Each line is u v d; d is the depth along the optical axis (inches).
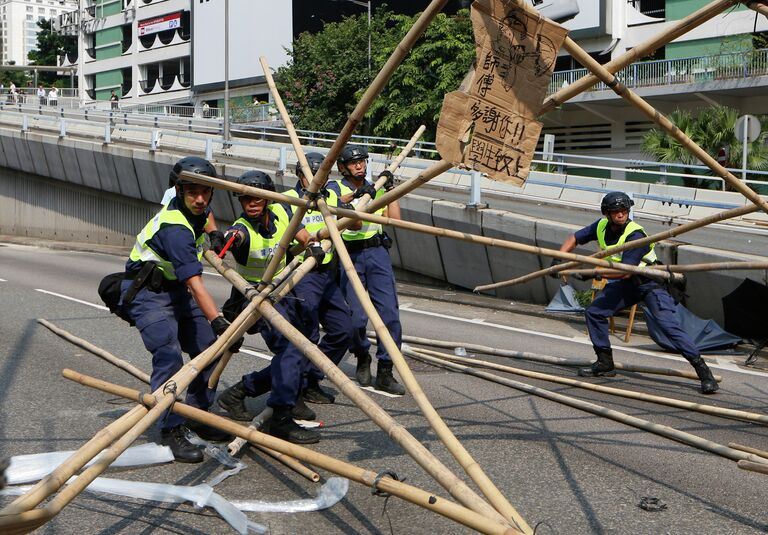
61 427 223.3
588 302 453.1
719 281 398.0
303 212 173.6
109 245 986.1
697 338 362.6
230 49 1701.5
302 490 176.6
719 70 864.3
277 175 744.3
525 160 149.2
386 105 1035.9
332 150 160.7
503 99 147.6
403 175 797.9
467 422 232.5
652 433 219.6
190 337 204.1
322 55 1189.7
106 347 346.3
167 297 198.8
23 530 115.2
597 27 1031.6
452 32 976.9
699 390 280.1
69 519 159.0
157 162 861.2
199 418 168.4
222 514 160.4
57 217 1065.5
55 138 1001.5
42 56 3004.4
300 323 229.8
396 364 137.9
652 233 543.2
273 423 209.9
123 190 933.2
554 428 227.1
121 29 2102.6
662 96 913.5
